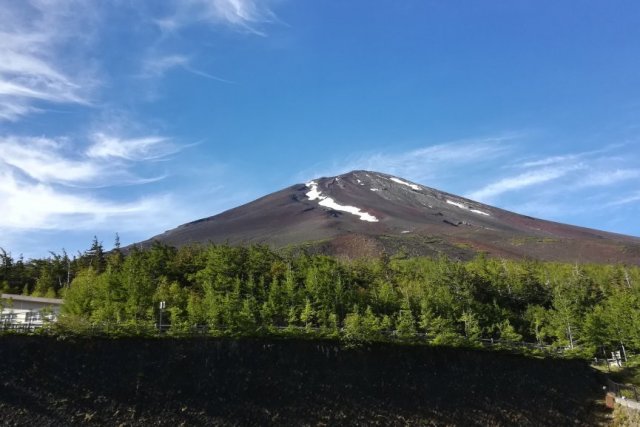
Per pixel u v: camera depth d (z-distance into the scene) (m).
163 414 52.16
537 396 68.00
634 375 75.19
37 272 98.31
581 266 119.62
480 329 76.75
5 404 48.97
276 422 55.34
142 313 63.81
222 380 56.34
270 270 83.75
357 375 61.94
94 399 51.31
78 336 54.41
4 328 53.41
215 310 61.19
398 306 76.69
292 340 62.25
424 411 61.44
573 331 79.75
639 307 84.69
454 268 90.50
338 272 83.75
